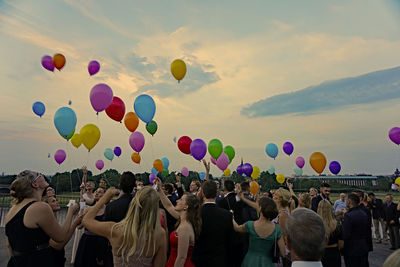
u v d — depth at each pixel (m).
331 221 3.42
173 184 5.80
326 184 5.67
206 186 3.23
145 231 1.85
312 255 1.18
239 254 3.26
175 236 3.07
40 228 2.12
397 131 7.00
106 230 1.88
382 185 53.06
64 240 2.28
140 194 1.96
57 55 7.00
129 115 6.32
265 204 2.96
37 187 2.29
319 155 6.45
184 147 6.05
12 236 2.08
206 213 3.00
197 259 2.88
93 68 6.85
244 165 7.34
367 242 3.83
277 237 2.91
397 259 0.92
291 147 8.11
